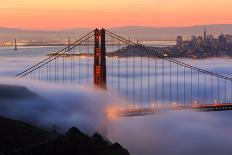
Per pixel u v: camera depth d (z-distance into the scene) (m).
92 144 74.12
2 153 63.72
